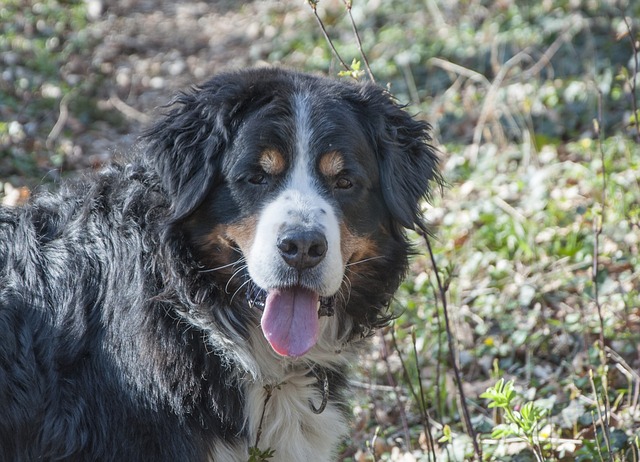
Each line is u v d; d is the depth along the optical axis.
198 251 5.89
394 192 6.15
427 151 6.60
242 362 5.89
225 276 5.90
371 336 6.61
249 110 5.90
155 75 19.36
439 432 7.74
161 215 5.88
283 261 5.48
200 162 5.88
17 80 16.36
